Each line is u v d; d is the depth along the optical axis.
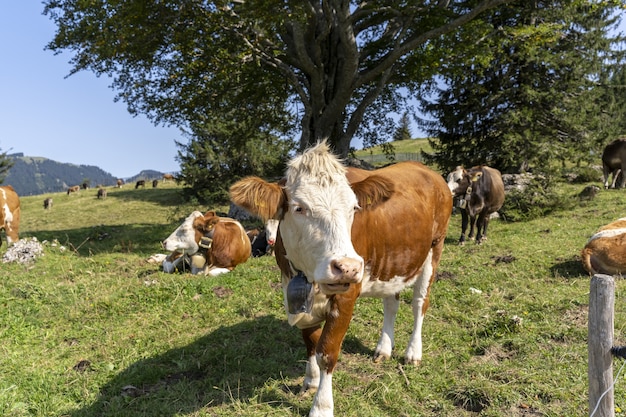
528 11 18.66
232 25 14.28
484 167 11.68
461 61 16.47
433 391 4.18
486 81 20.22
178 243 8.55
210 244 8.63
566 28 19.48
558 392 3.92
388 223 4.00
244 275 8.26
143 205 33.53
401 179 4.52
